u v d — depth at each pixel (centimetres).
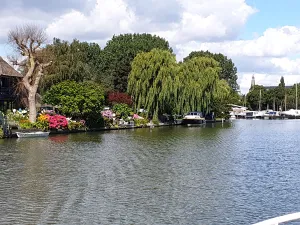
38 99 6988
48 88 7125
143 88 6581
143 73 6569
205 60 7769
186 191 1989
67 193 1928
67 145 3744
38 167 2577
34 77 6097
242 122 9644
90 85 5625
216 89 7712
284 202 1802
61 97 5188
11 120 4756
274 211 1670
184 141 4319
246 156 3206
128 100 6912
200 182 2195
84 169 2530
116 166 2652
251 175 2398
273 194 1939
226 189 2034
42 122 4766
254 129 6744
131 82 6681
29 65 5134
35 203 1758
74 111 5250
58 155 3095
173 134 5238
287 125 8206
